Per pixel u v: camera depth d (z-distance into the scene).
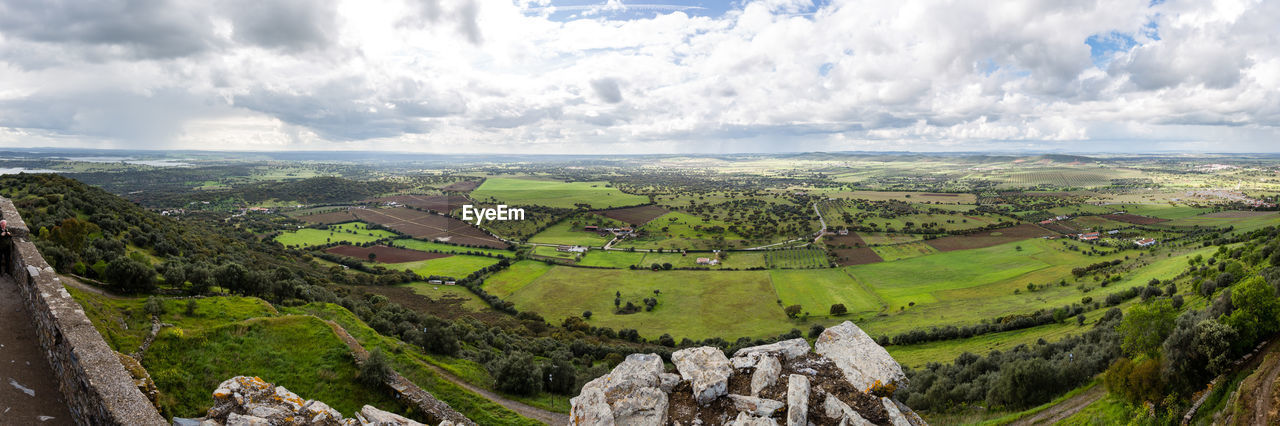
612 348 84.19
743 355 12.59
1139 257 135.00
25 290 21.89
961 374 59.31
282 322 42.22
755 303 123.19
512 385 49.09
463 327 79.62
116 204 98.62
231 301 51.09
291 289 65.56
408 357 50.88
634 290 132.50
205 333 37.81
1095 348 54.66
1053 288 119.81
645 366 12.12
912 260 157.88
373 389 37.12
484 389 49.06
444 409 36.56
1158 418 36.53
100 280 49.50
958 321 99.50
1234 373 34.59
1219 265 82.25
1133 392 39.12
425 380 46.38
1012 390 46.78
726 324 109.88
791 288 134.25
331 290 92.94
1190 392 36.78
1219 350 35.88
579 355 81.19
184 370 33.28
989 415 46.19
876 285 134.88
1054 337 75.69
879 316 111.06
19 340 18.73
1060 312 87.25
